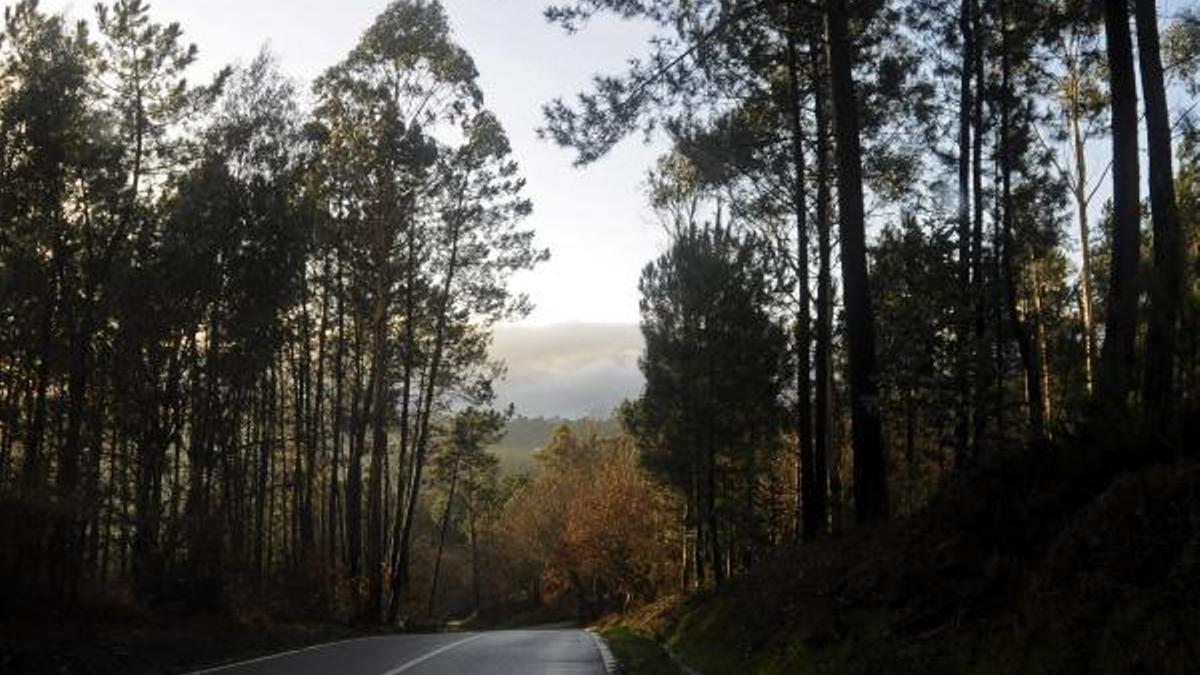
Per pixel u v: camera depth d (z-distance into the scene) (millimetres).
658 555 60812
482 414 46469
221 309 25000
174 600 23766
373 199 38094
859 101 23484
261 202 25078
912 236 18312
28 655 14875
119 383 23766
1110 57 13891
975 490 11836
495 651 20969
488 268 41906
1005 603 9367
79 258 23156
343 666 17031
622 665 17688
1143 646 6801
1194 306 10133
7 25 22297
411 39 37500
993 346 15891
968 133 21469
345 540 45250
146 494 24141
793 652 12453
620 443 71000
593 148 18203
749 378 36156
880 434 17531
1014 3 20562
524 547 86000
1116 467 9633
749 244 36156
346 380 43844
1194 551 7062
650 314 39000
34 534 18500
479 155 40219
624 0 18000
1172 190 13039
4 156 21578
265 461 33281
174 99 24578
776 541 42062
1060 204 26594
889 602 11320
